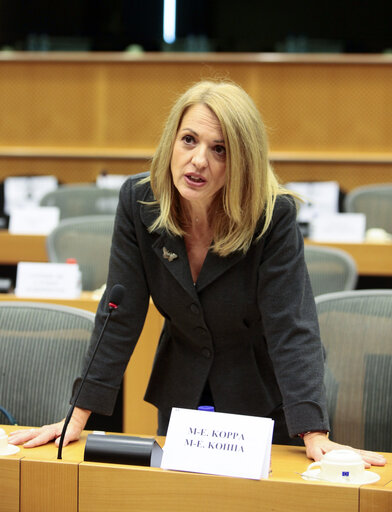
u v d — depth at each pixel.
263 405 6.00
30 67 19.45
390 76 18.84
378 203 14.59
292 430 5.33
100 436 4.99
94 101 19.39
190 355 6.05
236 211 5.25
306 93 19.02
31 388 6.79
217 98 5.18
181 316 5.84
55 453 5.20
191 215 5.58
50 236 11.16
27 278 10.13
